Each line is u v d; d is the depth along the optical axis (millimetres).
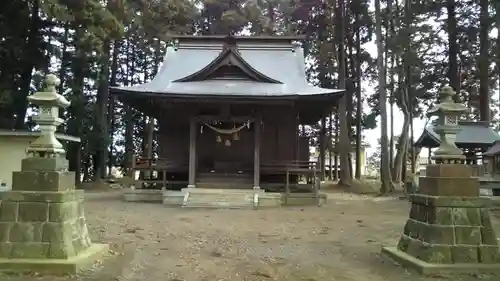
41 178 6379
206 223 11859
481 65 24594
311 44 36469
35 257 6160
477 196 6684
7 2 22266
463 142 21875
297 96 17812
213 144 20875
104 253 7445
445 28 25797
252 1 38188
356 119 41219
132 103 20078
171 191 18188
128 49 41094
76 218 6926
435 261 6402
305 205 17828
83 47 24500
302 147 21219
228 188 18797
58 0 21938
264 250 8188
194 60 24172
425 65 28109
